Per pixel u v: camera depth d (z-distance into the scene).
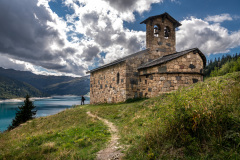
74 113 16.52
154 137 4.93
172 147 4.19
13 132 14.77
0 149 7.14
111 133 7.82
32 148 6.37
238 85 6.66
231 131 3.96
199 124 4.36
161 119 5.65
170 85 15.31
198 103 4.65
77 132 8.38
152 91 16.50
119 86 19.75
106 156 5.01
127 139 6.16
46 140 7.55
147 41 20.77
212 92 5.18
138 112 10.66
